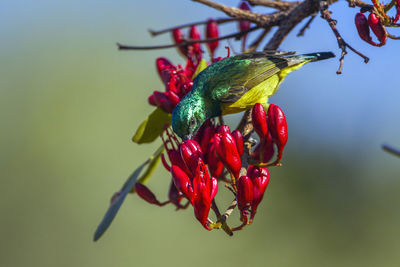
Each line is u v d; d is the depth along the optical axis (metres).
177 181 6.09
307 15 8.04
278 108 6.26
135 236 20.09
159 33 9.01
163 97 7.83
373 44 6.90
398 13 6.74
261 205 19.91
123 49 8.62
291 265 19.30
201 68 8.34
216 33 9.02
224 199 18.98
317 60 9.36
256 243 19.81
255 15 8.21
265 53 8.21
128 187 7.26
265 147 6.79
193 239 20.05
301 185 19.56
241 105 9.04
